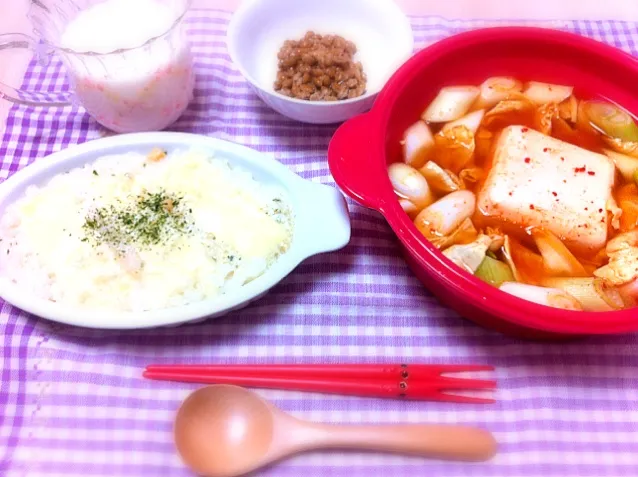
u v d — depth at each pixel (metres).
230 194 0.31
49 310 0.27
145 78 0.32
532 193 0.29
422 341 0.30
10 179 0.31
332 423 0.27
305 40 0.36
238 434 0.26
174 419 0.27
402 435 0.26
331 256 0.32
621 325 0.23
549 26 0.43
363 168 0.27
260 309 0.30
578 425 0.28
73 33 0.33
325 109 0.33
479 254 0.28
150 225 0.30
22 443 0.27
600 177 0.30
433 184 0.31
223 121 0.37
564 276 0.28
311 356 0.29
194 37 0.41
